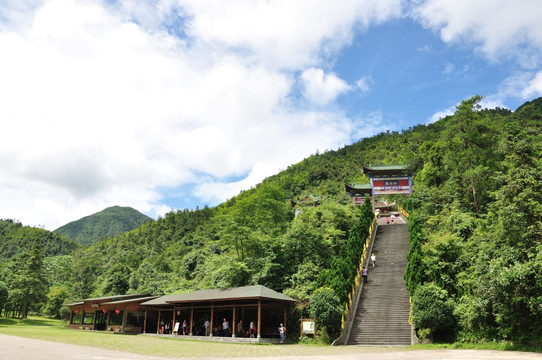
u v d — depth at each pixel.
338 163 165.75
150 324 40.09
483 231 28.48
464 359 14.45
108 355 14.76
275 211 54.97
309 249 38.12
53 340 22.39
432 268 28.59
